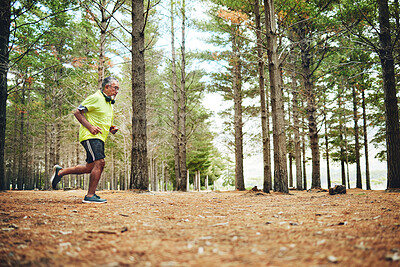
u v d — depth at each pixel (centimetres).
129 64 1981
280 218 297
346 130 2209
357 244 167
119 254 152
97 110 442
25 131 3275
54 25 1695
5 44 959
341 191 776
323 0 1355
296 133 1886
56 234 210
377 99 1859
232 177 7075
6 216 296
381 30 1009
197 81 2250
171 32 1775
